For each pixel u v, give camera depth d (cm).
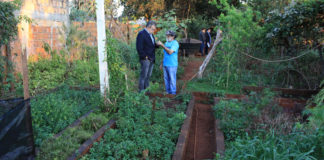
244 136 391
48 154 315
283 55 862
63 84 634
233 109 462
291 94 664
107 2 707
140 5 1521
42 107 425
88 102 540
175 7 1778
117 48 513
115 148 350
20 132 280
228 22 714
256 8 1102
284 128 382
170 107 553
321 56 693
